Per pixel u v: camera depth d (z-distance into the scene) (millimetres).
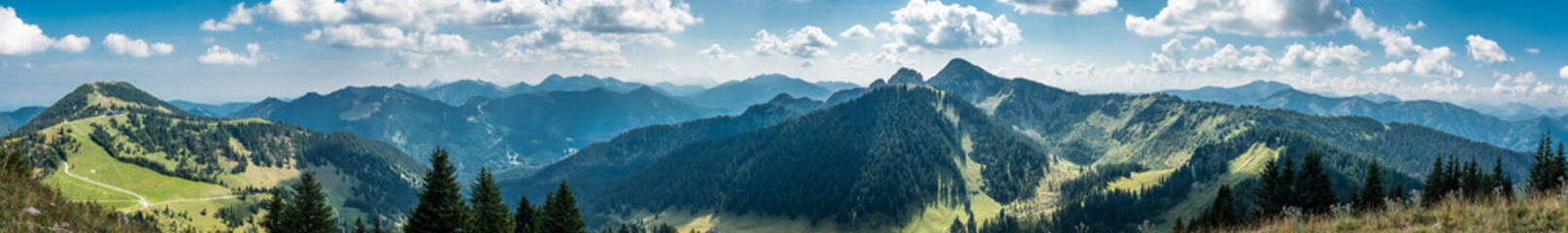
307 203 69688
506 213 74500
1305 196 79375
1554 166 76562
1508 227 25156
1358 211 33938
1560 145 77500
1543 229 24094
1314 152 80812
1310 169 80312
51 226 27469
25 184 32750
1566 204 25234
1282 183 82188
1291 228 33594
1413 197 31516
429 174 62875
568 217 84438
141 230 35531
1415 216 29156
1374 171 76812
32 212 27734
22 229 25297
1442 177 93875
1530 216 25391
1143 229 54844
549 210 85750
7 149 33969
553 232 84688
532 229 87250
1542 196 28031
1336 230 30609
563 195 84938
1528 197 28328
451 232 63406
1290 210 35344
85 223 30672
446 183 62812
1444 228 26047
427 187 62750
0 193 28938
